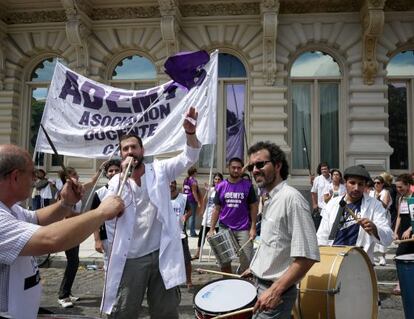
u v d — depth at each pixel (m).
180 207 7.52
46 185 11.86
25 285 2.40
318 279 3.85
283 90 13.66
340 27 13.72
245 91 14.20
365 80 13.50
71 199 2.92
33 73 15.24
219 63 14.43
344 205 5.13
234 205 7.18
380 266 9.10
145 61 14.66
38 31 14.73
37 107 15.15
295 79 14.12
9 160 2.26
